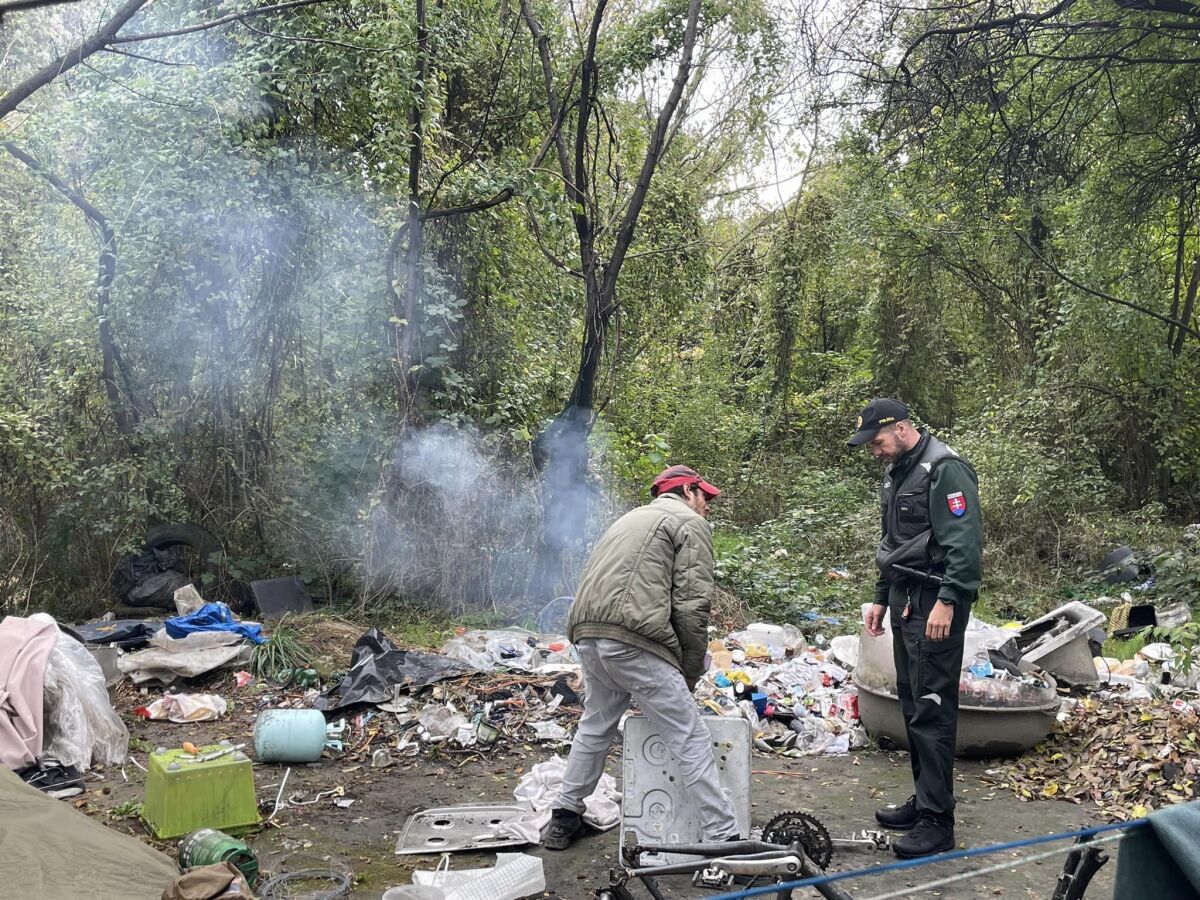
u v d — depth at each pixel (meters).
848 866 4.33
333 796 5.19
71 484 9.45
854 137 14.34
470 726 6.05
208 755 4.76
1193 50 11.37
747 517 17.09
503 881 3.95
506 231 10.65
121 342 9.73
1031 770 5.48
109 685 6.75
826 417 20.41
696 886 4.12
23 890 3.65
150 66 9.34
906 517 4.67
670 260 13.15
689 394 18.67
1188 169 12.44
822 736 6.08
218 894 3.31
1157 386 15.07
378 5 9.59
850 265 20.02
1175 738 5.46
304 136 9.91
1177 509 15.67
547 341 11.28
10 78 10.17
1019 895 4.00
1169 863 2.34
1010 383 17.75
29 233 10.33
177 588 9.08
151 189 9.09
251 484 9.85
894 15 10.81
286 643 7.38
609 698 4.38
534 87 10.68
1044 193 15.15
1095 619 6.83
